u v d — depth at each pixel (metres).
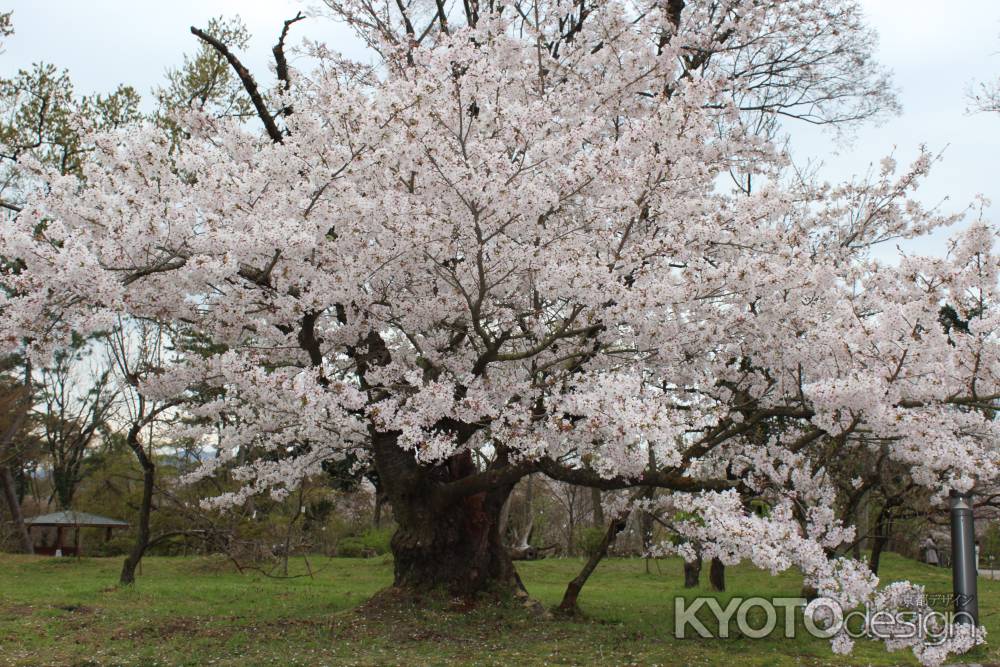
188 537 17.56
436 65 7.48
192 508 12.82
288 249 6.53
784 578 16.61
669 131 7.25
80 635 8.30
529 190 6.75
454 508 9.88
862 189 9.61
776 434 9.66
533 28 9.44
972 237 6.41
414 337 8.89
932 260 6.30
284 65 8.58
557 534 30.34
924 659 6.04
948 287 6.50
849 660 7.75
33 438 22.50
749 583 15.90
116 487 25.31
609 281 6.74
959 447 6.39
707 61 11.27
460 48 7.50
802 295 7.40
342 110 6.91
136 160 6.66
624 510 9.76
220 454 9.45
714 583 13.55
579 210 8.38
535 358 8.62
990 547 22.88
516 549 12.36
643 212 8.15
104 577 15.55
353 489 21.66
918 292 6.70
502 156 7.12
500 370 8.76
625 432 5.95
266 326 7.85
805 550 5.87
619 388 6.08
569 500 29.45
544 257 7.09
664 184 7.62
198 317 7.86
